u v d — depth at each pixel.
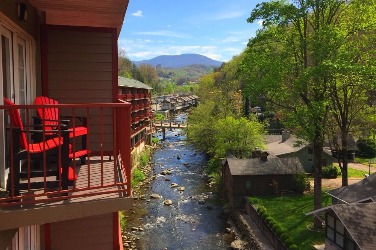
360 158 43.31
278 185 29.02
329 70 17.81
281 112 24.20
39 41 7.73
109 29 8.27
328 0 19.44
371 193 20.30
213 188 32.69
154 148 53.91
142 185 33.31
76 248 7.27
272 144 44.19
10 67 5.49
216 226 24.30
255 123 37.06
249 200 26.30
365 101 23.30
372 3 20.00
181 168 40.50
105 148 8.20
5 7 5.02
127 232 22.97
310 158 37.81
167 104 103.69
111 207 4.28
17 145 4.09
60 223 7.20
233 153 36.25
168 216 25.88
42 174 4.66
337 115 23.14
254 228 22.91
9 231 4.30
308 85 19.73
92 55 8.22
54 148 4.89
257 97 22.28
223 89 58.62
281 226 21.47
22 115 6.24
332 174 34.38
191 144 51.16
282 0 20.25
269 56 20.59
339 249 16.48
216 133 41.19
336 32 18.16
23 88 6.44
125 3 6.63
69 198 4.11
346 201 20.69
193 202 28.97
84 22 8.61
